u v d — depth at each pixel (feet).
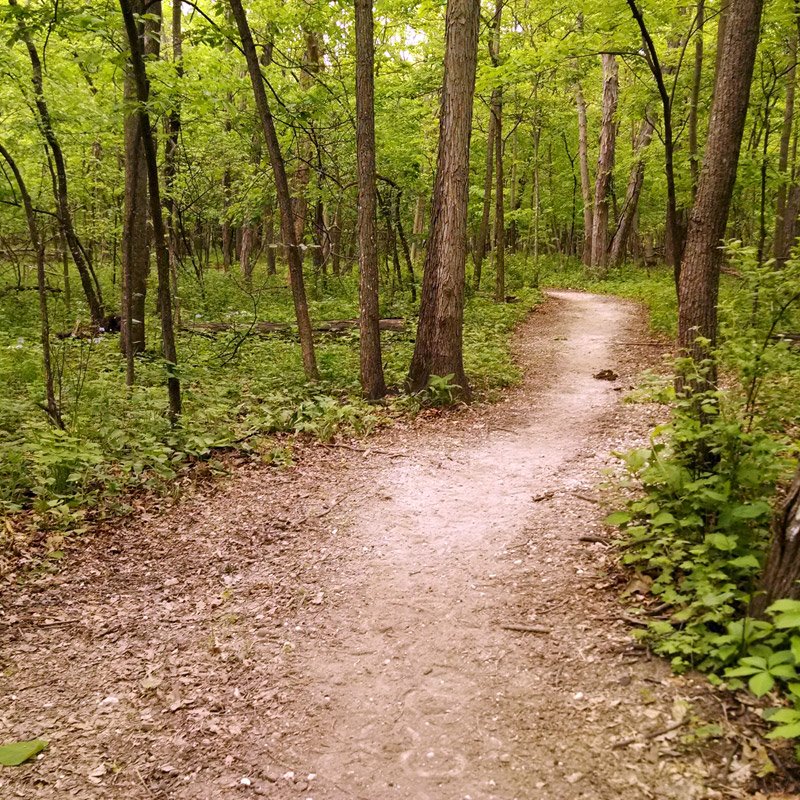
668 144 23.95
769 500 14.33
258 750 10.32
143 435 23.21
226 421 26.30
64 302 51.78
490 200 65.82
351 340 41.22
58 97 37.09
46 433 20.07
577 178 116.88
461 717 10.66
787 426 18.06
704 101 43.91
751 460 13.25
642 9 28.25
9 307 48.37
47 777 9.80
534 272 73.77
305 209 57.62
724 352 14.88
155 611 14.44
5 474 19.67
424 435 25.94
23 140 42.22
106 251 74.33
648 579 13.19
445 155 28.50
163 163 43.14
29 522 17.54
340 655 12.66
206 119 38.70
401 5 43.32
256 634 13.51
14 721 11.02
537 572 14.83
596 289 76.84
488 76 30.66
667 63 43.70
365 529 18.06
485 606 13.83
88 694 11.73
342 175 49.49
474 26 27.61
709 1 39.45
